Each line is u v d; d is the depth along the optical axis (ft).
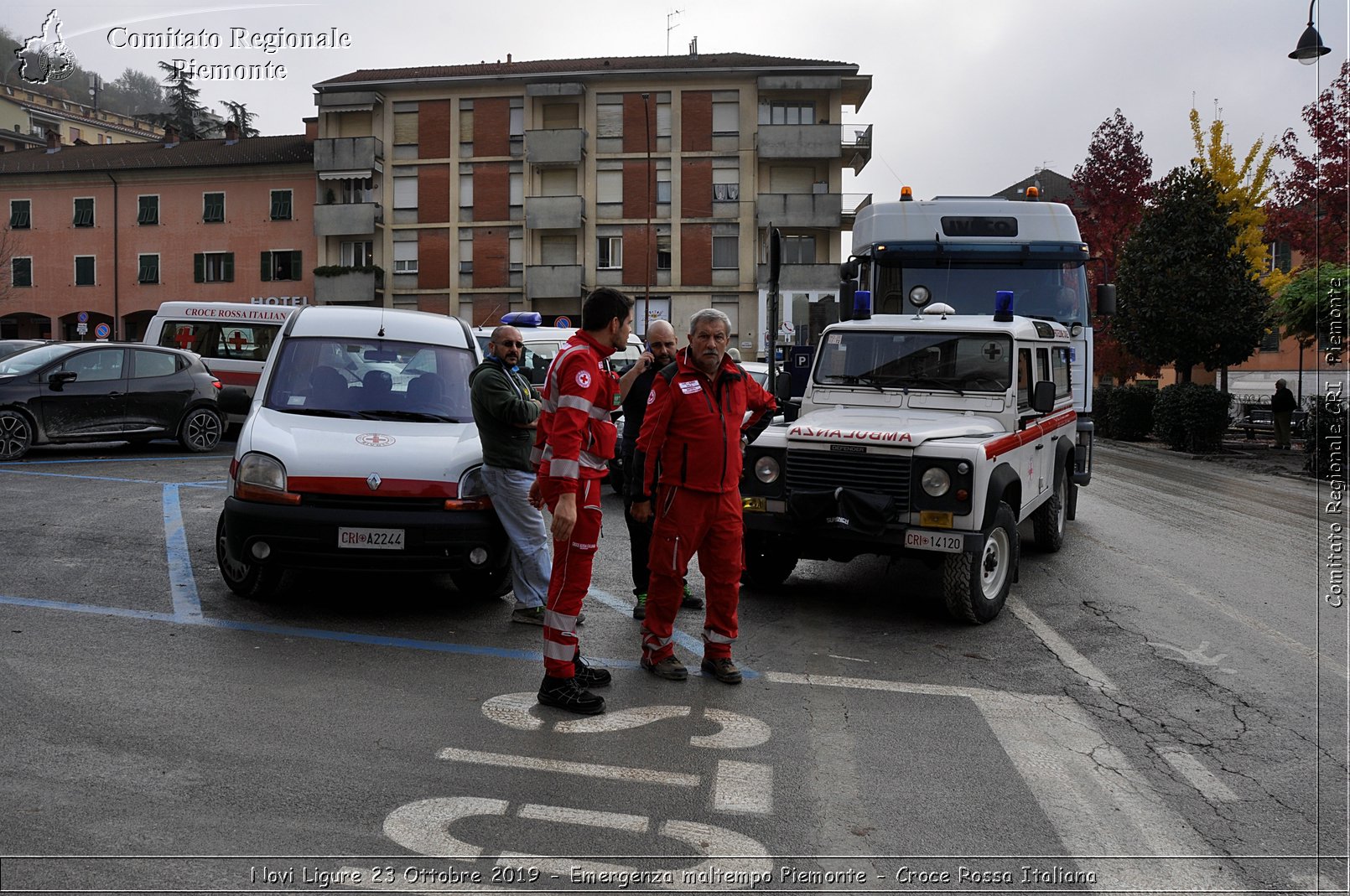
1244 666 21.24
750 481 24.80
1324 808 14.15
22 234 170.91
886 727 16.89
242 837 12.17
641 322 153.07
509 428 21.83
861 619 24.36
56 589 23.56
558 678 17.12
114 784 13.42
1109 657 21.57
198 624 21.24
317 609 22.82
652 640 19.24
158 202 167.43
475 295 156.76
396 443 22.99
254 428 23.24
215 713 16.17
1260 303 88.17
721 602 19.10
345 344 26.48
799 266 150.00
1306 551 35.81
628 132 153.07
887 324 28.48
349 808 13.05
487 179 155.94
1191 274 88.07
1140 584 29.25
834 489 23.82
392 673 18.61
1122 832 13.28
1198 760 15.87
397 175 157.79
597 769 14.62
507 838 12.44
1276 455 79.51
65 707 16.07
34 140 239.09
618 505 42.52
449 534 21.77
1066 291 38.60
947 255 38.73
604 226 153.58
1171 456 79.56
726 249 152.15
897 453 23.41
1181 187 90.17
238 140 177.88
